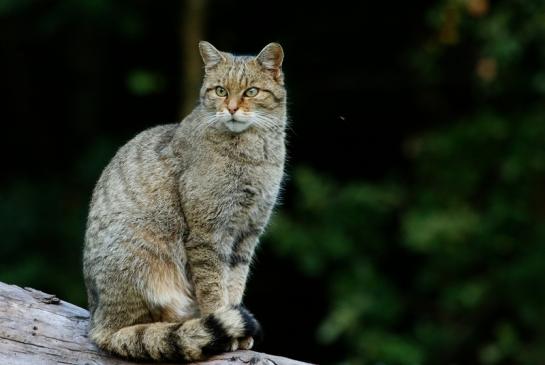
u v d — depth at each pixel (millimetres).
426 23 15086
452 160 14195
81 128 15797
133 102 15969
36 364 6121
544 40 13344
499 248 13633
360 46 15625
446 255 13758
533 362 13016
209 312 6543
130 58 15969
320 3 15609
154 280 6441
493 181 14164
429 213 13812
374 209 14195
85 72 15852
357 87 15570
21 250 14203
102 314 6352
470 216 13586
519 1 13266
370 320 13734
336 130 15648
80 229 14242
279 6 15672
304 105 15617
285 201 14969
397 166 15508
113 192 6512
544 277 13305
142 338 6086
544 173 13852
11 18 15445
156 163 6586
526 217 13742
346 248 13992
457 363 13672
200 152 6602
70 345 6254
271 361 6113
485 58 13266
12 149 15852
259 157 6715
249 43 15719
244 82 6832
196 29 14430
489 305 13734
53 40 15953
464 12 13500
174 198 6543
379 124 15641
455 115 15266
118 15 14961
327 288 14734
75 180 14914
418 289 14125
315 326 15438
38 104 16156
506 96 14305
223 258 6637
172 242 6520
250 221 6809
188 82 14359
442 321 13922
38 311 6375
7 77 16109
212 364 6086
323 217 14195
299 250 13992
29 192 14750
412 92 15578
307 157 15609
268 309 15586
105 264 6359
